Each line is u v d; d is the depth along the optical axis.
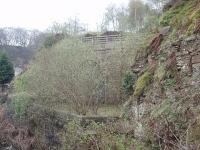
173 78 8.85
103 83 17.80
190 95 7.74
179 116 7.65
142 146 8.64
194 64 8.26
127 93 14.09
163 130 7.82
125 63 17.95
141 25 30.62
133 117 10.44
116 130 10.52
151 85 9.95
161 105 8.62
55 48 22.11
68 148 11.57
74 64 17.38
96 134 10.64
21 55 49.16
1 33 56.09
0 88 29.72
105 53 20.06
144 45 12.25
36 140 16.73
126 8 41.78
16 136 18.36
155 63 10.39
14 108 20.75
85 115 13.92
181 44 8.98
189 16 9.60
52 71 18.12
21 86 22.45
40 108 17.66
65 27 32.53
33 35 53.88
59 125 15.53
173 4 12.34
